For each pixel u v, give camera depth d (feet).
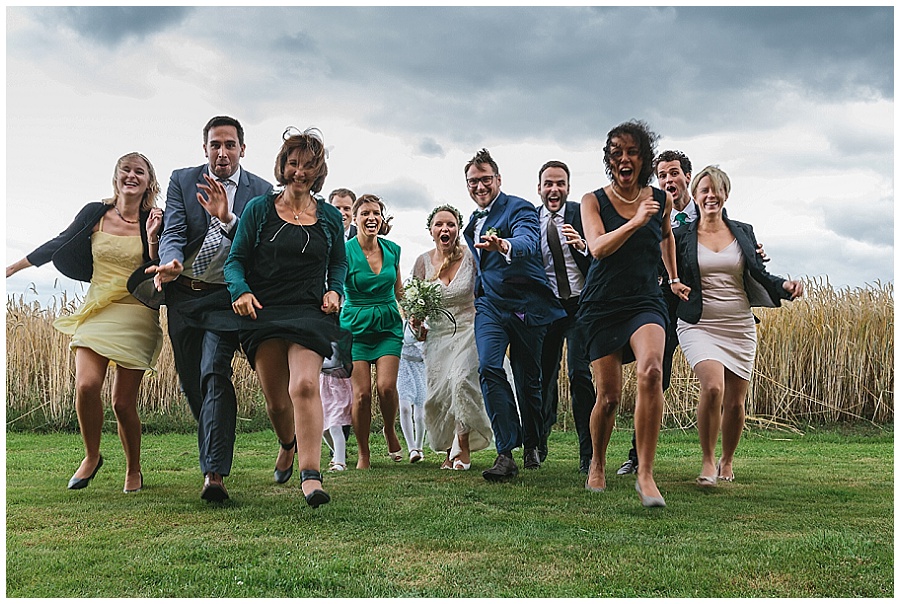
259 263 17.08
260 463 23.84
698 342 20.20
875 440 32.91
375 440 33.32
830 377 37.29
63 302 38.45
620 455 26.81
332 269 17.84
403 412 26.16
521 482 20.10
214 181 17.51
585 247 18.19
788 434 35.01
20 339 38.32
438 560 13.16
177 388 38.50
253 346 17.24
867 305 38.19
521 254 20.76
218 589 11.83
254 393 39.11
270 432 35.40
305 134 17.11
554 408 24.40
